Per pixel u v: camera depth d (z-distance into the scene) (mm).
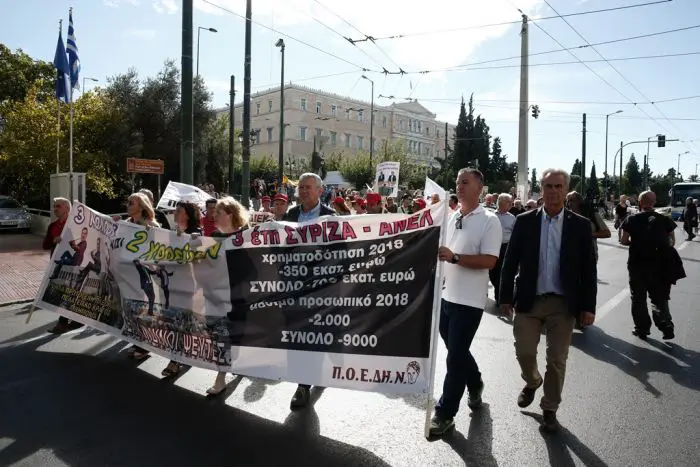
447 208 3854
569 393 4895
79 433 3980
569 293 4035
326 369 4137
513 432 4051
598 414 4402
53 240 7484
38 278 10773
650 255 6820
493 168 76062
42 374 5273
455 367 3973
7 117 22844
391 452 3725
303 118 76000
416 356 3875
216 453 3691
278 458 3627
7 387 4910
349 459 3619
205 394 4816
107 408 4457
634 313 7031
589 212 7414
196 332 4848
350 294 4145
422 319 3885
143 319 5367
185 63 10070
